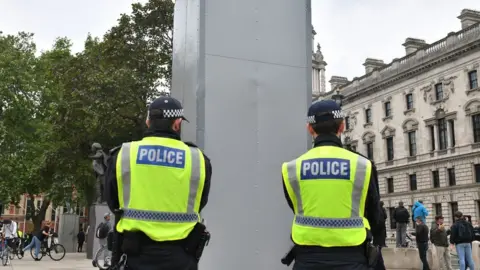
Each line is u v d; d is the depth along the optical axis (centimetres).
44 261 1983
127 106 2366
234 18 508
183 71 531
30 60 3872
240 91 500
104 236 1084
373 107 5728
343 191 293
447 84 4644
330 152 303
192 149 304
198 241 288
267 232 487
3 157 3538
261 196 491
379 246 307
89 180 2719
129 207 283
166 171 288
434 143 4812
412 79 5116
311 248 291
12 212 7956
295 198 308
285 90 520
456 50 4491
